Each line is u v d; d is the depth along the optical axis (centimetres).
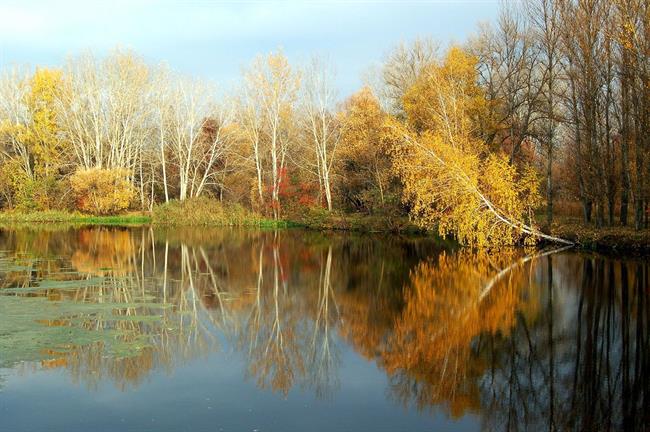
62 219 5119
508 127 3641
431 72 3653
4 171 5244
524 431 880
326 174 4475
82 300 1778
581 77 2959
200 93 5041
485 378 1109
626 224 2983
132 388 1057
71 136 5262
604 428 885
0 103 5400
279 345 1351
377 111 4175
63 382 1080
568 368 1149
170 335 1416
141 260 2709
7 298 1784
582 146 3216
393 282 2117
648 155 2511
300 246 3284
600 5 2856
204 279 2219
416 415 947
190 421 915
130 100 5219
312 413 955
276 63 4681
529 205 2812
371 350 1303
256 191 4919
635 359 1196
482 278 2127
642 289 1838
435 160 2702
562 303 1681
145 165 5900
